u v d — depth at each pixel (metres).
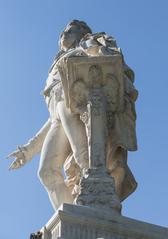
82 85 8.84
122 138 8.87
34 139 9.86
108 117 8.86
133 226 7.80
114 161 8.98
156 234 7.84
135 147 8.93
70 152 9.22
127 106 9.02
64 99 9.04
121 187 8.95
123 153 9.03
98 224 7.66
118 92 8.88
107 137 8.72
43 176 8.98
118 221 7.77
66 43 9.85
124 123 8.99
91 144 8.45
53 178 8.98
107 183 8.16
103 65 8.75
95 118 8.61
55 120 9.30
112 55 8.69
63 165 9.16
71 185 8.96
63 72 8.81
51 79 9.57
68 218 7.59
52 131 9.22
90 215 7.71
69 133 8.91
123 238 7.70
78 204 8.03
